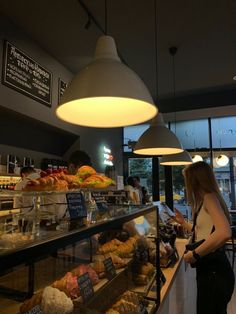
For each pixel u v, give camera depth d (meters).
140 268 1.59
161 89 5.16
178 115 5.70
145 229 1.74
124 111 1.44
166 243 2.19
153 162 6.16
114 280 1.29
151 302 1.52
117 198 2.41
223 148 5.70
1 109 3.02
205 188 1.81
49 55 3.77
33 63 3.42
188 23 3.11
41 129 3.95
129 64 4.12
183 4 2.78
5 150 3.44
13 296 0.95
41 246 0.71
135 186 4.75
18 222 1.00
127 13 2.92
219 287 1.67
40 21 3.06
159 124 2.49
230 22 3.09
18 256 0.62
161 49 3.68
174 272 1.96
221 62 4.07
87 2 2.74
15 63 3.11
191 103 5.46
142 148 2.41
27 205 1.10
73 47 3.60
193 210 1.92
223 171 5.66
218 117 5.83
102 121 1.47
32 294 0.95
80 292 1.02
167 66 4.20
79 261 1.19
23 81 3.24
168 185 5.97
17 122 3.52
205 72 4.42
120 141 6.27
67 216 1.11
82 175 1.36
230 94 5.19
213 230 1.74
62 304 0.90
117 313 1.18
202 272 1.73
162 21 3.06
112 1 2.73
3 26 2.94
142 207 1.68
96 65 1.13
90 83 1.07
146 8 2.84
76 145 4.54
